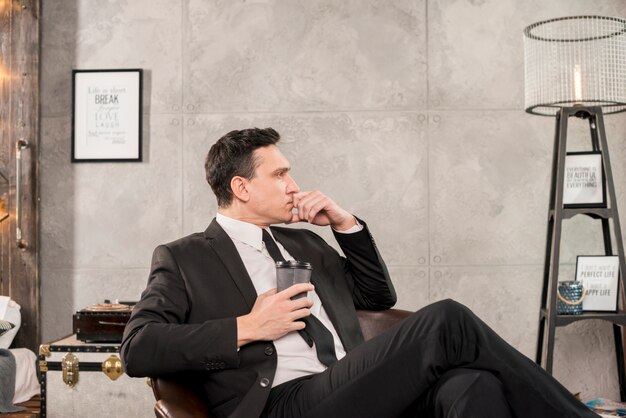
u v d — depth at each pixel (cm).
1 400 251
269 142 189
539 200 304
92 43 306
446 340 135
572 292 268
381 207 304
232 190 187
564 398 131
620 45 267
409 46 305
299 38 305
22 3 303
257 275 178
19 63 303
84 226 304
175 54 305
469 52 305
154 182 304
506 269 304
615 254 303
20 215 297
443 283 303
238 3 306
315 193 192
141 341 148
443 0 306
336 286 194
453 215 304
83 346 243
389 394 138
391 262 303
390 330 144
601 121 266
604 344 304
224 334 150
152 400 242
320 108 305
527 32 275
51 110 306
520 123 305
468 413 124
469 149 304
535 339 303
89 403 243
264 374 156
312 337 168
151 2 306
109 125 304
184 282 169
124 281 304
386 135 304
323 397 145
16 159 302
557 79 268
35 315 299
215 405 161
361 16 306
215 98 305
